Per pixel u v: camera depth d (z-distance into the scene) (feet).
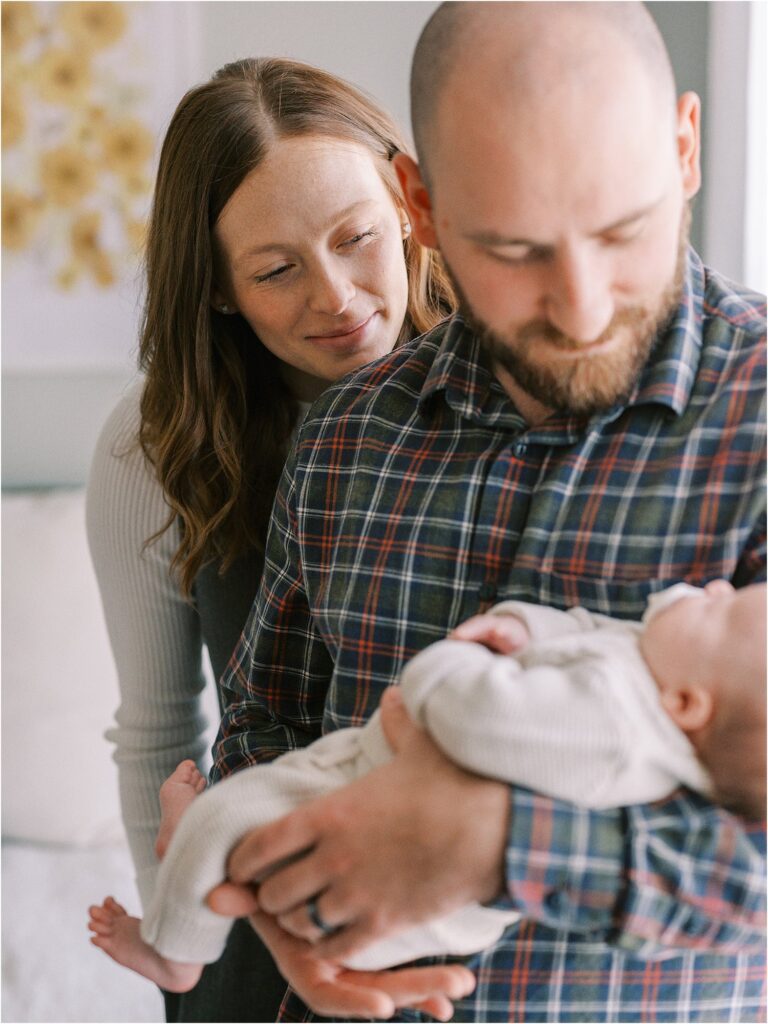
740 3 6.82
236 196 4.23
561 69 2.53
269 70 4.45
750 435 2.87
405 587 3.26
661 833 2.59
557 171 2.54
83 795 7.18
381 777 2.74
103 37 7.96
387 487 3.41
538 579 3.04
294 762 3.10
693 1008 2.93
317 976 2.85
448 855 2.59
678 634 2.70
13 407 8.39
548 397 2.90
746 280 7.09
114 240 8.21
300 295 4.29
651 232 2.67
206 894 2.97
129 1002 6.01
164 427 4.73
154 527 4.86
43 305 8.28
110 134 8.08
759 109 6.92
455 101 2.64
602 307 2.67
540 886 2.56
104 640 7.37
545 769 2.59
